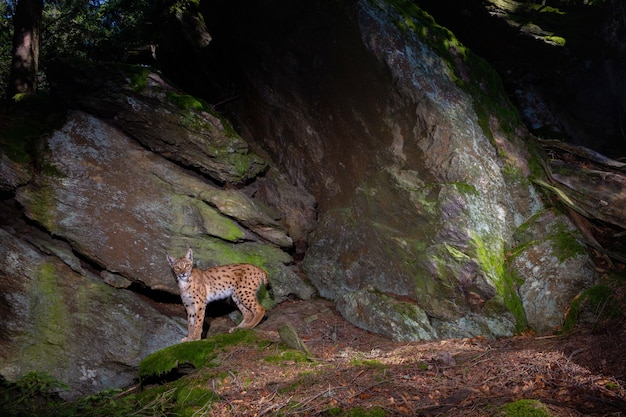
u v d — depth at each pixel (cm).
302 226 964
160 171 859
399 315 760
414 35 922
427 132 858
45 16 1605
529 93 1078
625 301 666
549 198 855
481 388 500
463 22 1087
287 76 997
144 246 813
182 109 864
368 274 852
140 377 685
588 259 746
